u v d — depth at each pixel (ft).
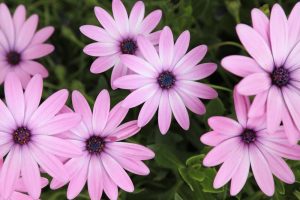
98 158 1.16
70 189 1.13
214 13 1.51
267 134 1.12
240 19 1.43
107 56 1.22
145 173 1.14
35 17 1.36
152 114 1.16
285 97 1.10
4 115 1.12
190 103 1.18
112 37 1.23
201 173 1.19
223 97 1.37
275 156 1.12
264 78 1.08
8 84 1.11
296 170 1.22
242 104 1.09
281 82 1.10
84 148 1.15
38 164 1.17
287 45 1.10
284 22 1.08
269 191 1.12
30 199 1.14
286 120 1.09
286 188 1.26
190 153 1.32
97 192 1.15
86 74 1.46
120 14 1.23
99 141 1.15
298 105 1.10
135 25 1.24
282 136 1.11
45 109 1.11
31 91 1.11
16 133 1.13
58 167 1.11
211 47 1.35
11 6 1.61
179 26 1.37
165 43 1.16
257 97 1.06
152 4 1.40
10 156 1.13
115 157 1.15
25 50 1.35
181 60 1.18
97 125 1.14
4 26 1.35
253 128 1.11
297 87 1.11
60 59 1.55
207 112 1.24
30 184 1.12
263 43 1.07
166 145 1.27
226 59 1.05
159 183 1.35
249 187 1.27
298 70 1.11
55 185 1.13
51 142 1.12
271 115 1.07
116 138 1.14
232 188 1.11
